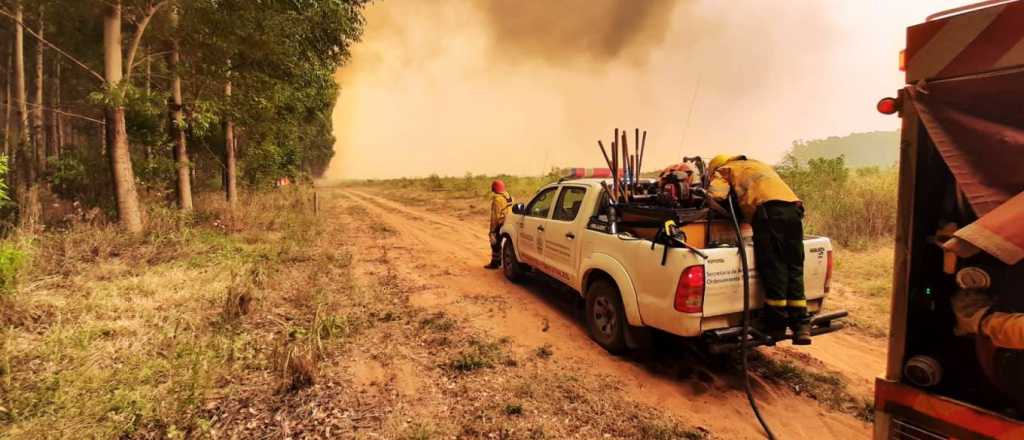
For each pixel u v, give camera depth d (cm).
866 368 438
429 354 451
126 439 293
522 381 398
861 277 724
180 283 621
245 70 1167
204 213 1201
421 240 1163
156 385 355
